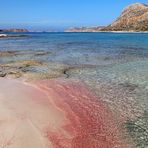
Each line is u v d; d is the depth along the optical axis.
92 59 25.95
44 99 12.02
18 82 15.52
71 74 18.14
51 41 62.06
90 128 8.85
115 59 25.94
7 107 10.65
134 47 41.81
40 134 8.22
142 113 10.23
